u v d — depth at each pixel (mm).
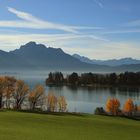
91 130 62250
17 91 119312
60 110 134375
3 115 76062
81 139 51250
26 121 68062
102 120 82250
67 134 54812
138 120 103688
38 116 78250
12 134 50250
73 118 80188
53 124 66500
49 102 129500
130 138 56844
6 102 120000
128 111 140500
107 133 60188
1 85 116250
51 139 48812
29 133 52312
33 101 122188
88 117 90750
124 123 80688
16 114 80062
